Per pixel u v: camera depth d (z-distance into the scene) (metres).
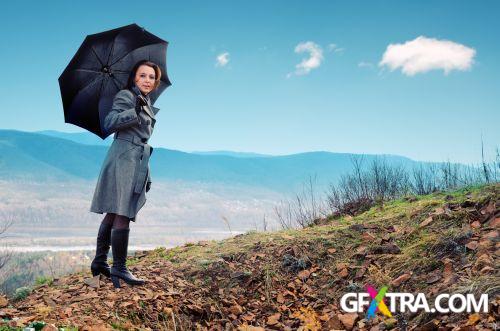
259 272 5.55
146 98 4.79
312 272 5.49
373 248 5.48
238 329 4.54
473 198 5.83
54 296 4.94
